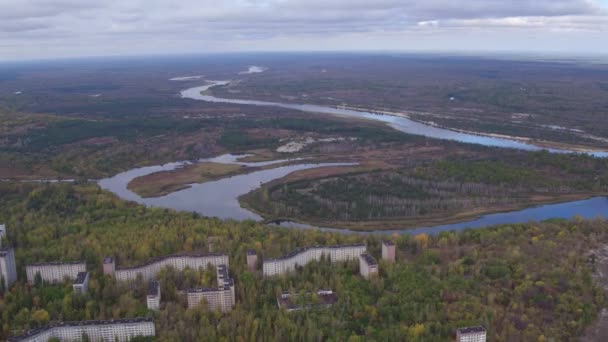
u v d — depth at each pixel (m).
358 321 170.50
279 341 160.50
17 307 177.62
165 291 189.75
